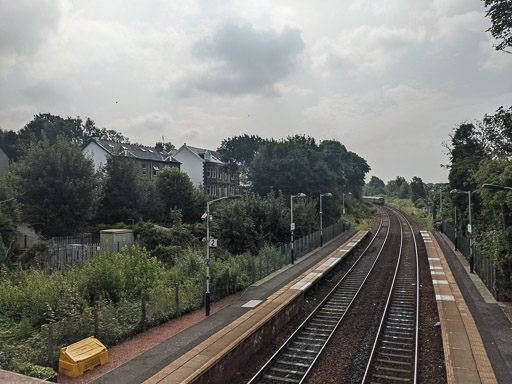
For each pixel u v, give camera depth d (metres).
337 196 60.22
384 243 46.19
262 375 13.42
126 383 11.84
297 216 41.91
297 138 61.66
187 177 51.56
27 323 15.39
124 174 42.88
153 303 18.42
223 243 34.12
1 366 11.91
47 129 88.56
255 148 83.94
